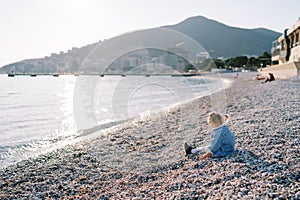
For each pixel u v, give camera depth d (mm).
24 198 3557
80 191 3684
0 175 4785
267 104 9703
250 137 5148
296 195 2643
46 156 5949
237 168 3529
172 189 3305
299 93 12219
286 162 3615
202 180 3389
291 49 26031
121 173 4293
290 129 5543
